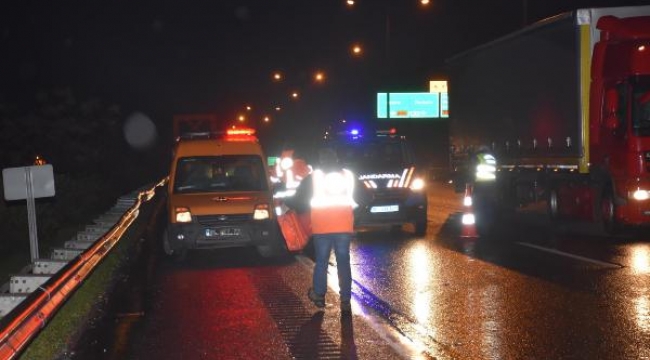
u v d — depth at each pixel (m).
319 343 8.84
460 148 27.14
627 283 11.75
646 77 17.19
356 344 8.74
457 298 11.07
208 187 16.27
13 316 7.27
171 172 16.36
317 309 10.70
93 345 8.98
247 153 16.62
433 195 33.06
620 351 8.09
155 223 24.83
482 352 8.23
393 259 14.96
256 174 16.48
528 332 9.01
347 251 10.37
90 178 27.44
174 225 15.45
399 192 18.39
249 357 8.34
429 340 8.82
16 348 7.36
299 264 15.08
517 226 20.66
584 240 17.19
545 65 20.50
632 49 17.28
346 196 10.40
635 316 9.62
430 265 14.09
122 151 41.22
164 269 14.83
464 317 9.88
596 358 7.88
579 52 18.59
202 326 9.85
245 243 15.52
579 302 10.52
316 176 10.41
